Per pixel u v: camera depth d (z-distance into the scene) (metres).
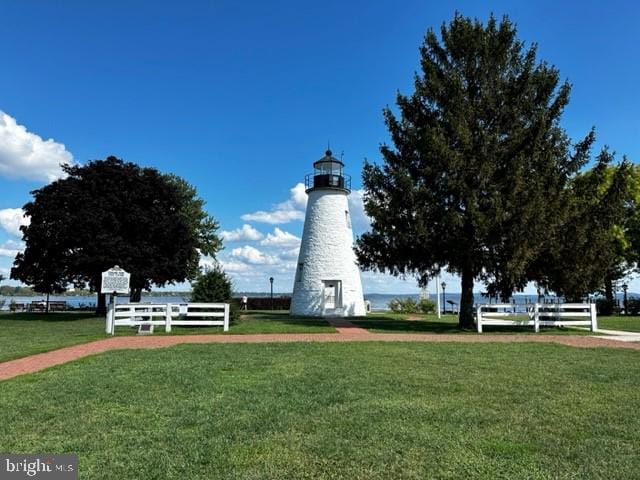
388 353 12.86
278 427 6.42
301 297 31.48
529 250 19.39
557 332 20.25
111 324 18.86
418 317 31.50
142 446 5.75
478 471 5.02
